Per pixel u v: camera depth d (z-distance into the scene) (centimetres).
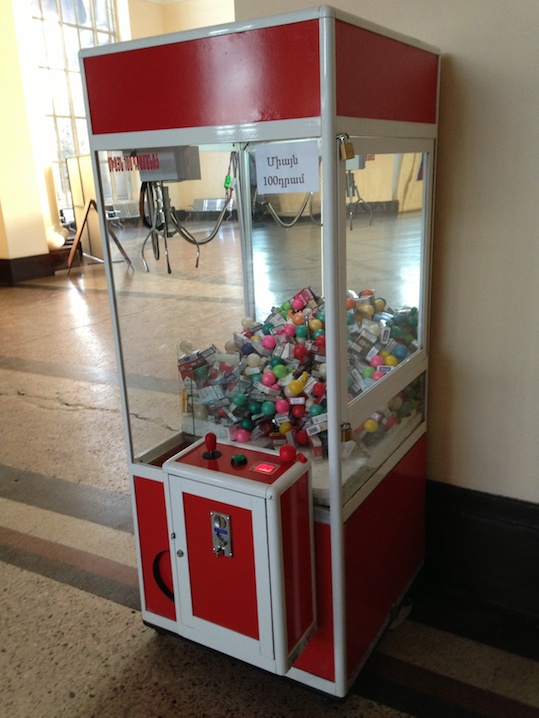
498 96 172
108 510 271
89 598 214
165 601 183
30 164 791
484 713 162
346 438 144
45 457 324
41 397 406
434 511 211
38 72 882
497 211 179
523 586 201
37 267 816
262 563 143
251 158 181
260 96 129
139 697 171
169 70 139
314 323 180
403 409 183
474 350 193
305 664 164
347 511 150
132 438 174
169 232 177
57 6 904
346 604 157
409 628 194
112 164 158
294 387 167
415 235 177
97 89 150
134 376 173
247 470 148
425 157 174
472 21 170
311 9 118
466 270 188
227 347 193
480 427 198
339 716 162
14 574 229
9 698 173
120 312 167
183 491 152
